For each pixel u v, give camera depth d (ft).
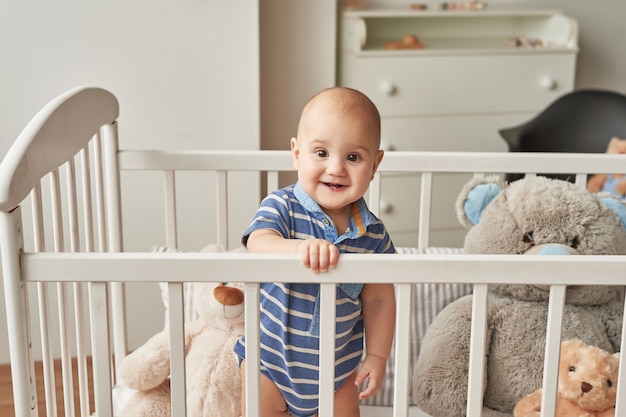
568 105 8.59
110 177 5.53
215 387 4.89
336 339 4.17
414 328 5.57
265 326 4.17
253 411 3.78
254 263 3.56
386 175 8.82
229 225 7.83
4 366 7.57
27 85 6.98
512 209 5.24
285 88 8.50
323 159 3.81
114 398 5.27
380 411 5.24
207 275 3.59
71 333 7.52
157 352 4.95
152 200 7.55
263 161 5.53
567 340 4.93
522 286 5.10
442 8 9.34
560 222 5.10
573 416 4.57
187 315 5.60
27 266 3.60
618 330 5.24
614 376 4.56
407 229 9.05
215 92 7.47
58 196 4.53
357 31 8.46
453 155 5.53
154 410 5.01
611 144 8.20
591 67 10.14
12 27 6.84
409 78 8.64
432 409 5.07
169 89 7.36
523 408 4.66
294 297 4.04
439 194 9.02
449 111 8.84
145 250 7.64
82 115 4.73
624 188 8.02
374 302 4.28
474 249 5.36
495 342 5.10
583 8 9.91
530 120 8.63
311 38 8.43
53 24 6.93
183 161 5.54
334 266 3.56
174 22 7.22
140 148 7.43
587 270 3.60
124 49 7.16
